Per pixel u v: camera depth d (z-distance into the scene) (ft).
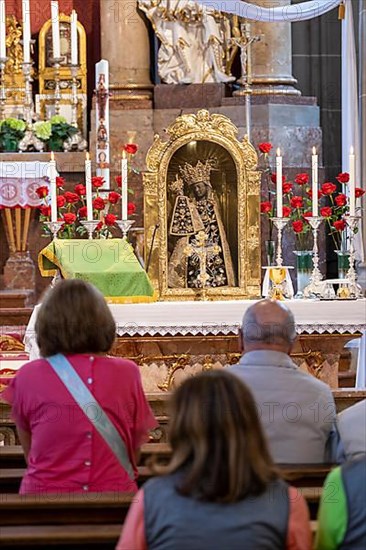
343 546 12.02
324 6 41.34
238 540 11.13
